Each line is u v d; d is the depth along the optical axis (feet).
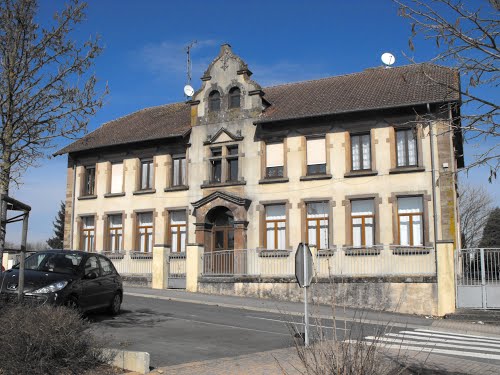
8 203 34.32
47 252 46.52
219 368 28.40
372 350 19.77
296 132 84.53
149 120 107.96
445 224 72.54
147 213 96.37
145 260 94.02
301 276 36.60
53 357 25.21
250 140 87.81
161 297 67.92
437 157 74.38
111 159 101.09
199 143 92.22
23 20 36.45
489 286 62.08
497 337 46.52
